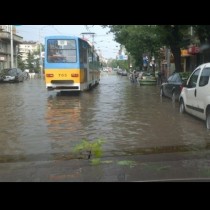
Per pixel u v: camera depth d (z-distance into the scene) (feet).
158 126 42.47
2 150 31.04
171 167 24.26
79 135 37.22
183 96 51.21
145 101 72.54
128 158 27.76
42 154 29.50
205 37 79.25
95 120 47.06
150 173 22.76
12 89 113.29
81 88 87.15
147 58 229.66
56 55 84.17
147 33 88.43
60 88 85.05
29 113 54.08
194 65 144.05
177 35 93.81
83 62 89.81
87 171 23.65
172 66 183.83
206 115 40.88
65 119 47.91
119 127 41.86
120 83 161.99
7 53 244.01
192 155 28.66
